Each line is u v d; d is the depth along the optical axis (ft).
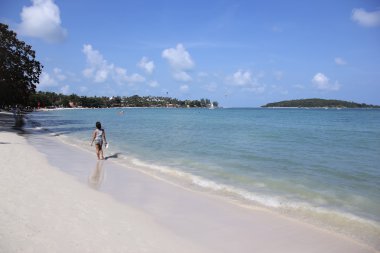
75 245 21.09
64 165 51.16
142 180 42.19
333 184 40.50
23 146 68.23
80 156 61.26
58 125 159.02
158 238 23.56
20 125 148.77
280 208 31.45
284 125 164.96
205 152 67.05
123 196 34.19
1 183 34.65
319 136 102.73
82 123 178.50
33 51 145.89
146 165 52.80
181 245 22.67
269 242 23.73
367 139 93.40
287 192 37.06
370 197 35.04
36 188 33.94
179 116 315.58
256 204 32.68
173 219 27.86
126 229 24.68
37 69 151.02
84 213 27.37
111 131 123.65
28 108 500.74
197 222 27.35
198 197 34.73
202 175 45.47
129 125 164.76
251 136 102.47
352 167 50.96
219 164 53.62
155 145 78.79
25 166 45.60
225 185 39.93
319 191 37.40
